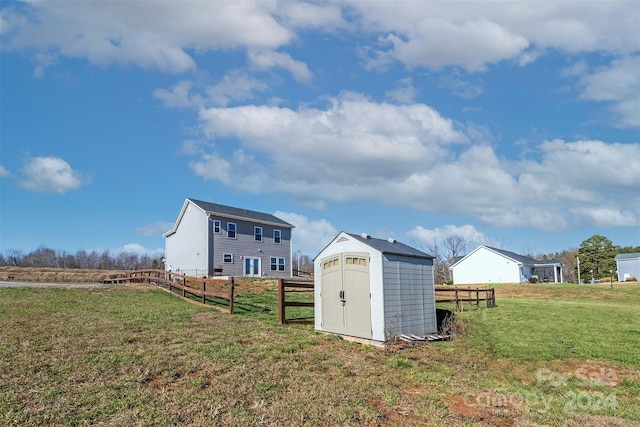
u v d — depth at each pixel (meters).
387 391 7.31
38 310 12.73
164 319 12.38
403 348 10.80
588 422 6.56
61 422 5.42
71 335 9.65
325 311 12.65
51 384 6.61
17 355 7.87
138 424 5.45
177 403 6.16
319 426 5.76
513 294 30.47
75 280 30.98
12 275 31.00
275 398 6.62
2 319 11.03
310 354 9.38
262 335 11.00
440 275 61.12
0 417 5.44
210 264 30.25
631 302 25.36
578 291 31.44
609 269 57.66
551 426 6.34
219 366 7.94
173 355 8.46
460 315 16.56
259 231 34.09
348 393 7.04
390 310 11.37
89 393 6.35
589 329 13.77
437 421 6.20
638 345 11.48
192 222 31.64
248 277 30.52
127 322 11.54
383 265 11.40
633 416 6.90
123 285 22.70
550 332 13.21
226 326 11.91
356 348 10.52
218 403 6.23
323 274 12.88
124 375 7.20
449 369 9.15
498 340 12.01
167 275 24.91
